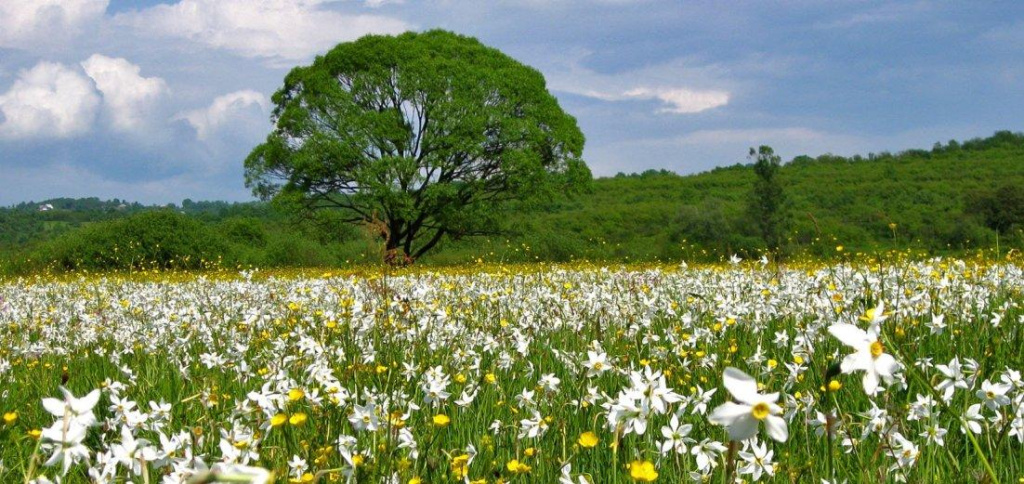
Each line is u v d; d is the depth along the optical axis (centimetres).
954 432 405
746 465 337
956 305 743
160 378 604
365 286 846
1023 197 4925
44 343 838
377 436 369
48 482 261
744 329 699
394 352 598
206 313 898
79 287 1708
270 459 348
